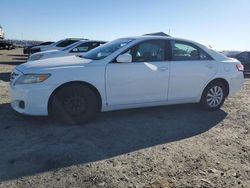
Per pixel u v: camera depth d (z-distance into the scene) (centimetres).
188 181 351
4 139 459
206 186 342
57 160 392
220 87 668
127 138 482
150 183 342
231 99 821
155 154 423
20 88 505
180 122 581
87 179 346
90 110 537
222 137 506
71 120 528
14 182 335
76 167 375
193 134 515
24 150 420
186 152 434
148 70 572
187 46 633
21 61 2161
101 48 615
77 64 532
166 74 592
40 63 539
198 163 399
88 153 418
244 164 403
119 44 591
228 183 351
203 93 653
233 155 431
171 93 608
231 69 674
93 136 484
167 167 384
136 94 571
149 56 588
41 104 504
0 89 848
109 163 389
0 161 385
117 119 581
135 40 582
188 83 621
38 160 390
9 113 591
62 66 522
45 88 500
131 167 380
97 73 532
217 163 402
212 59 655
